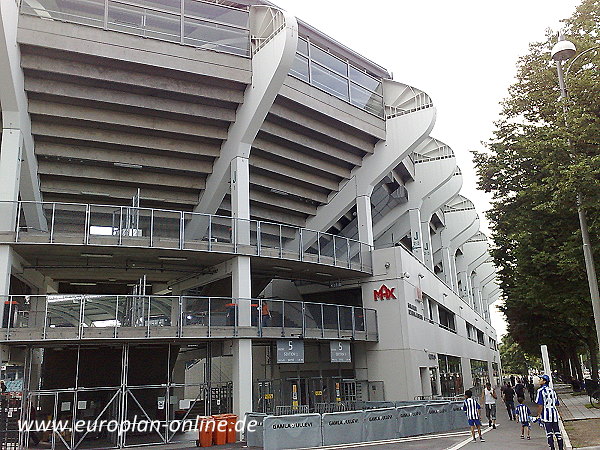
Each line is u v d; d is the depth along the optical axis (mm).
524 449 13680
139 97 21938
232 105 23656
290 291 32688
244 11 23812
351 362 28344
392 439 17078
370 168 30281
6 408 18469
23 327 17531
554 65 20875
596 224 16859
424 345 30547
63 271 23734
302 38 26594
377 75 31578
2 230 18438
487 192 22344
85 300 18438
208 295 26562
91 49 20234
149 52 21219
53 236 18891
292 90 24812
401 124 29906
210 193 25469
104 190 24422
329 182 30359
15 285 22062
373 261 29125
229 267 22797
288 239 24328
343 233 35531
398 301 27938
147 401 22438
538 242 20375
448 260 51875
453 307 45562
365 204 30047
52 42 19625
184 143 24062
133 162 23625
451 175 36906
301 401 25969
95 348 21062
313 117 26656
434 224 50750
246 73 22984
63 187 23641
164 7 22188
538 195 18984
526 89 21828
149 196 25297
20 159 19562
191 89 22344
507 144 21531
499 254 23922
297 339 23234
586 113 17297
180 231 20891
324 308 25141
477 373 56531
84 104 21469
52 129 21562
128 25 21281
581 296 19844
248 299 21750
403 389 26781
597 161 16016
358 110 28609
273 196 29062
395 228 39375
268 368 29375
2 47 17875
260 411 24453
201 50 22234
